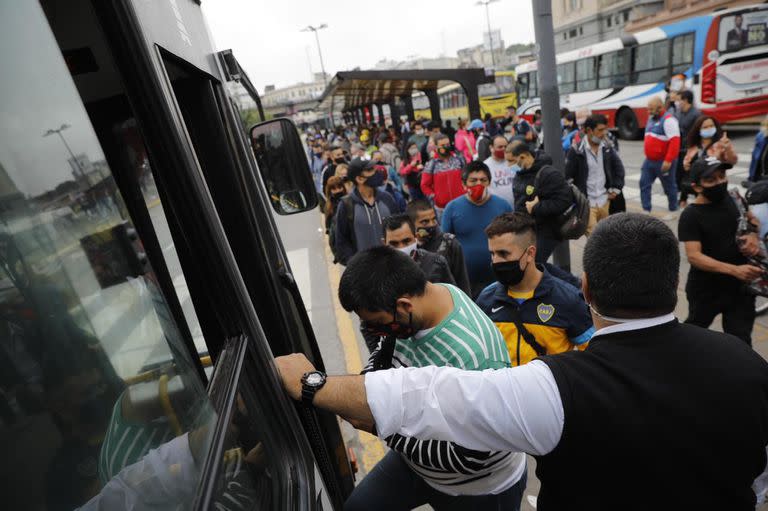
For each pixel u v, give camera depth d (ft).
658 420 3.21
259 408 3.48
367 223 14.51
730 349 3.44
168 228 4.30
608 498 3.40
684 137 25.54
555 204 12.63
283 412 3.72
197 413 2.52
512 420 3.43
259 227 6.08
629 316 3.54
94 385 1.91
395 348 5.18
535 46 14.74
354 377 4.00
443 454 4.64
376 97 71.46
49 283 1.81
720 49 39.91
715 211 9.44
